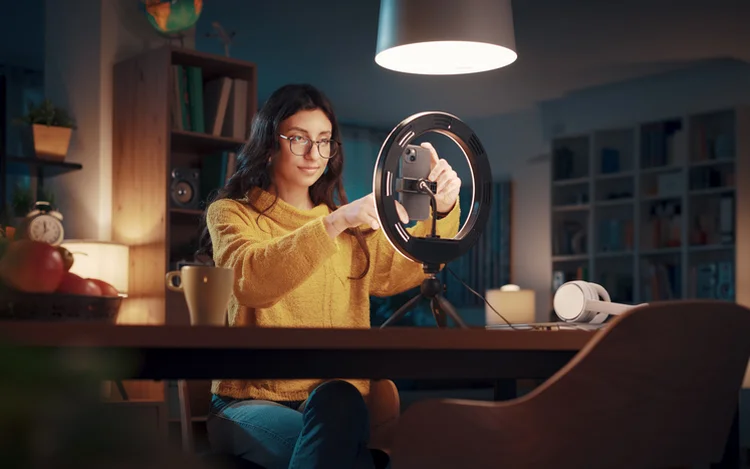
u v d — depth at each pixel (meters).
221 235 1.72
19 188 3.95
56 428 0.58
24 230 3.10
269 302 1.54
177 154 4.32
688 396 1.08
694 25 5.91
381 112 8.54
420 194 1.47
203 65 4.24
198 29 6.02
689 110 7.12
